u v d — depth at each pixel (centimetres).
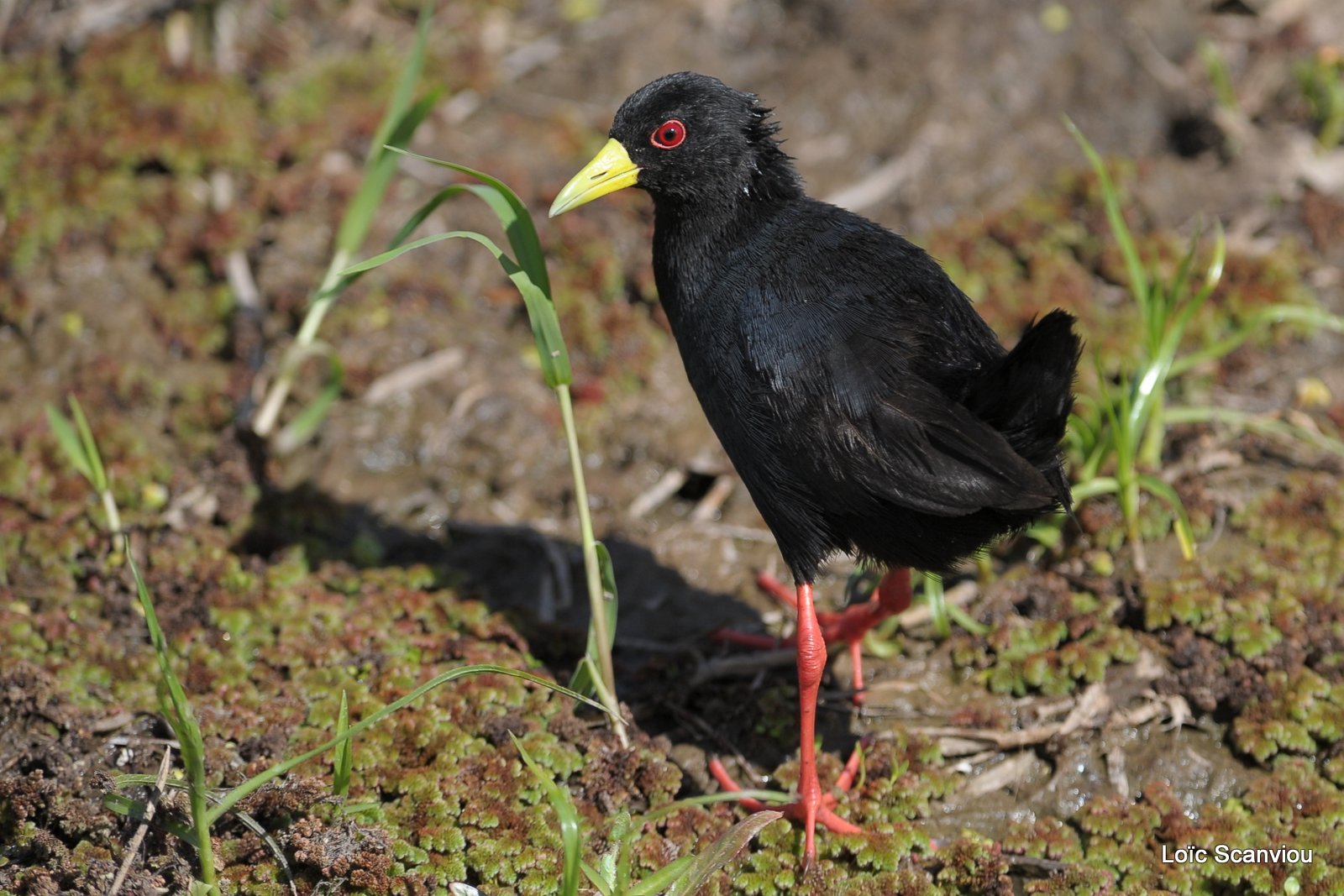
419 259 1360
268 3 1608
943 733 946
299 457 1208
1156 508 1088
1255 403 1224
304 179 1399
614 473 1205
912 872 842
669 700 981
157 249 1353
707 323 892
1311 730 922
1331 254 1368
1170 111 1523
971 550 855
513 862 823
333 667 971
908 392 814
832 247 884
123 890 788
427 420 1227
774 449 848
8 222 1359
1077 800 918
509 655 984
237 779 862
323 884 802
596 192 934
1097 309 1302
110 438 1183
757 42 1625
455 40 1625
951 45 1552
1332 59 1473
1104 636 995
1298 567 1041
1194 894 833
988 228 1380
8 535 1089
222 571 1055
